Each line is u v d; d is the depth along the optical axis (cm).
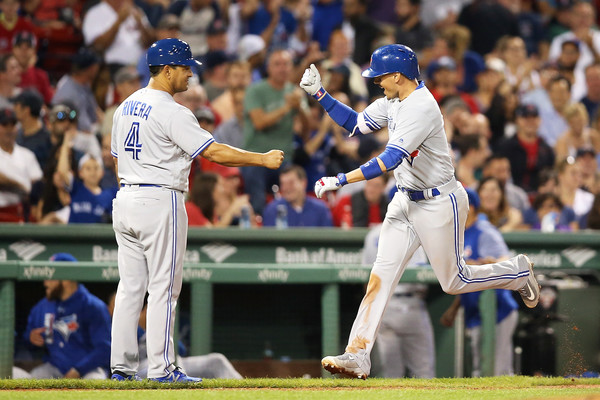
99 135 3431
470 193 2872
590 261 3152
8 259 2769
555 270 3119
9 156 3014
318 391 1814
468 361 2936
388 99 1881
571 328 3089
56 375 2659
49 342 2656
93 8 3962
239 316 2867
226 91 3866
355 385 1944
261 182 3519
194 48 4112
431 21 4678
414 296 2908
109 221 3128
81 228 2817
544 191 3725
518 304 3075
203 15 4122
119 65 3922
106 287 2739
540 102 4275
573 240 3128
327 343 2823
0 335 2570
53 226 2794
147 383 1847
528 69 4531
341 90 4041
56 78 3916
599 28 5162
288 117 3603
